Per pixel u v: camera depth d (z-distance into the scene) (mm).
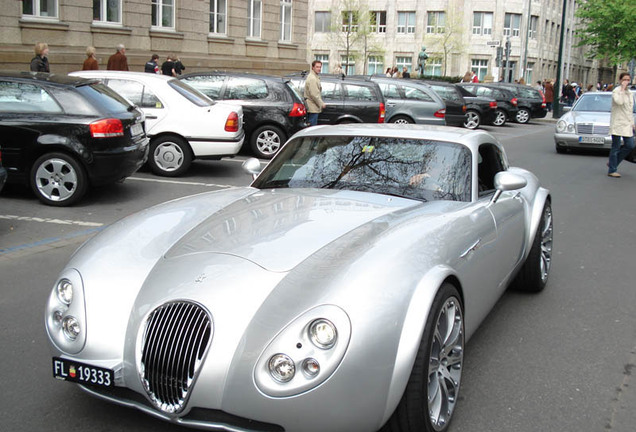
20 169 7848
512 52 58562
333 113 14922
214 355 2539
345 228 3207
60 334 2869
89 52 15484
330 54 60844
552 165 13961
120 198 8531
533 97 29875
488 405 3332
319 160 4250
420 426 2695
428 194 3857
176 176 10328
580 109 16547
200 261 2920
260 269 2803
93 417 3084
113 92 8617
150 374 2656
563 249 6773
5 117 7762
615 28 42156
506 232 4047
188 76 12656
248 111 12445
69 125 7738
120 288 2898
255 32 28281
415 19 58750
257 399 2443
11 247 6113
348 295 2541
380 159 4129
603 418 3238
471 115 25578
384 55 57188
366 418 2477
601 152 16844
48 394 3316
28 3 18016
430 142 4191
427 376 2689
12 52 17266
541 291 5328
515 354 4020
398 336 2557
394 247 2887
